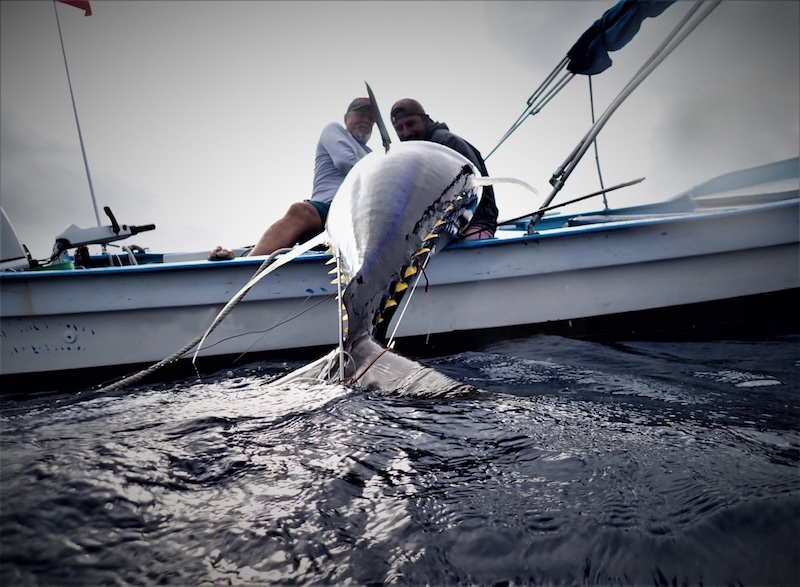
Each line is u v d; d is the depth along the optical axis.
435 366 2.88
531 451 1.45
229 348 3.43
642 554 0.97
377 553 1.02
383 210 2.98
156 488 1.26
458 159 3.63
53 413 2.00
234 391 2.38
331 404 1.98
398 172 3.20
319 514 1.15
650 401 1.96
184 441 1.59
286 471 1.37
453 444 1.53
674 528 1.03
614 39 4.15
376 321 2.74
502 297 3.64
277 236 4.08
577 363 2.78
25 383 3.30
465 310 3.62
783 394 1.99
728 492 1.14
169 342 3.38
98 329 3.32
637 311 3.72
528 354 3.12
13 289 3.22
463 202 3.50
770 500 1.08
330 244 3.15
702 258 3.72
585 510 1.12
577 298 3.69
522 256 3.61
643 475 1.26
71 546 1.01
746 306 3.77
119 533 1.07
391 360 2.40
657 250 3.67
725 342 3.11
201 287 3.38
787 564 0.92
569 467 1.33
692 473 1.25
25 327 3.27
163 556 1.00
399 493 1.24
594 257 3.65
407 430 1.67
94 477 1.29
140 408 2.06
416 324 3.58
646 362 2.72
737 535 0.99
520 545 1.03
